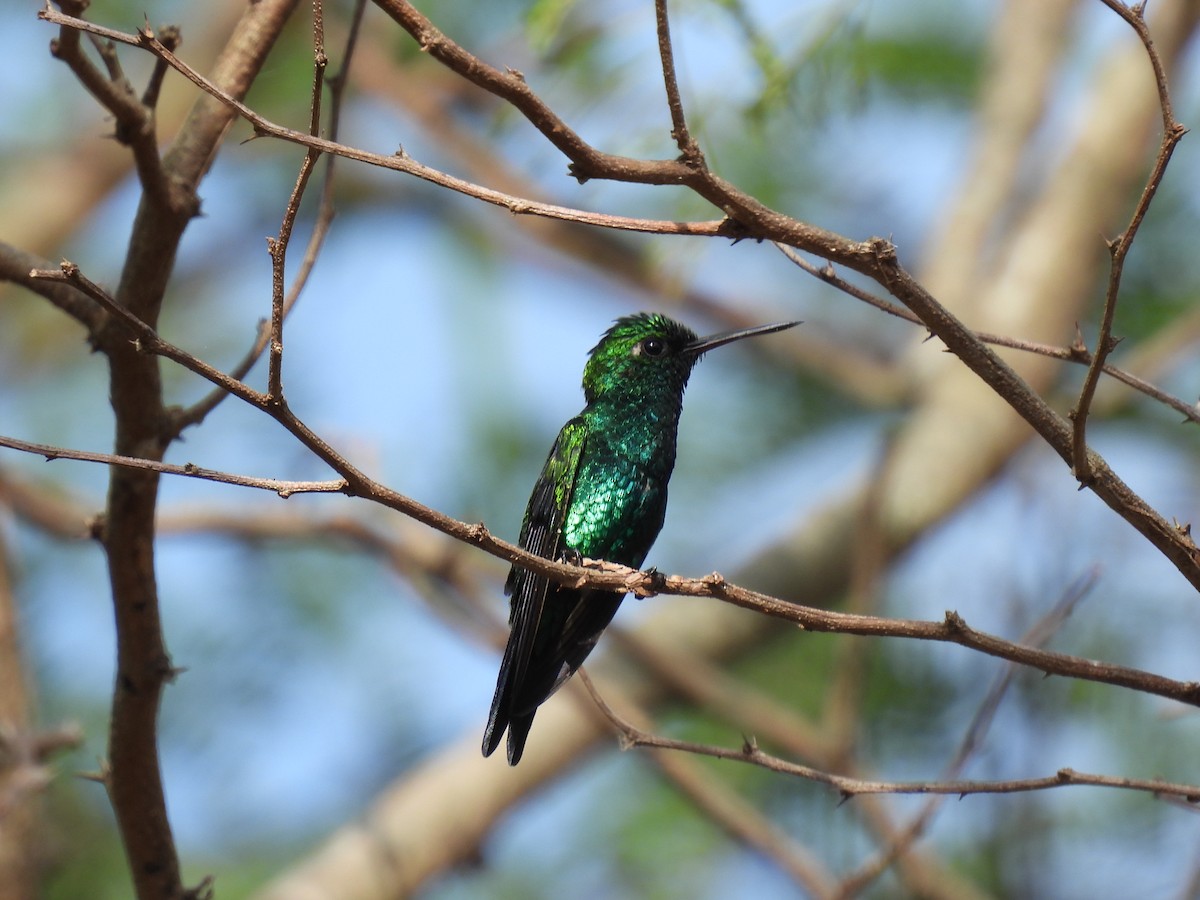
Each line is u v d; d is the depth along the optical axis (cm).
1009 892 939
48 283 596
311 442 471
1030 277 1340
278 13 634
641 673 1168
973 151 1432
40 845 894
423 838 1116
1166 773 1002
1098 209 1338
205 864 1155
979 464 1229
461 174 1370
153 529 621
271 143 1427
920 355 1334
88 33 502
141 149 572
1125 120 1365
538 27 792
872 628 521
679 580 536
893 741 1071
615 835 1173
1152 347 1216
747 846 988
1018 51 1423
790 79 759
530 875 1184
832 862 1052
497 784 1136
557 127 486
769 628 1217
